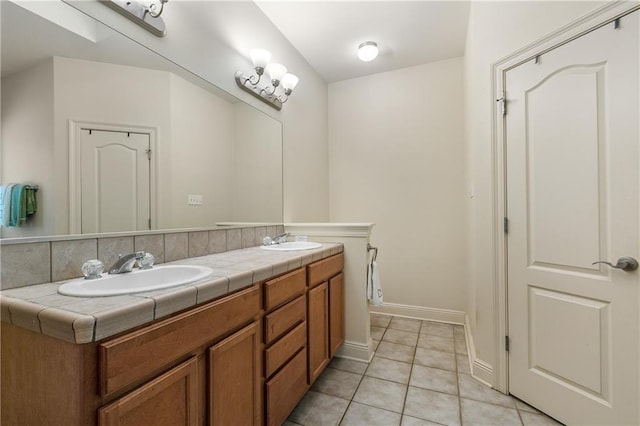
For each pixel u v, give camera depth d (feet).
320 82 10.72
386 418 4.97
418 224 9.98
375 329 8.96
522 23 5.30
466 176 8.84
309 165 9.78
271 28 7.62
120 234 4.02
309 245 6.86
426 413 5.09
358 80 10.84
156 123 4.65
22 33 3.13
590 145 4.52
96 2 3.85
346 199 10.99
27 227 3.07
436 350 7.53
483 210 6.07
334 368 6.66
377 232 10.52
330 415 5.05
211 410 3.05
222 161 6.02
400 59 9.60
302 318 5.12
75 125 3.60
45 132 3.30
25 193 3.08
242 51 6.63
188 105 5.25
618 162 4.24
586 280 4.57
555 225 4.94
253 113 7.02
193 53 5.39
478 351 6.22
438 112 9.75
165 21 4.82
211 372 3.07
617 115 4.25
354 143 10.91
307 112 9.69
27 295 2.64
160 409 2.53
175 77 5.00
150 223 4.48
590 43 4.50
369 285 7.00
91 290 2.94
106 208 3.89
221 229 5.84
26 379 2.32
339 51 9.08
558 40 4.83
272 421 4.14
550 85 4.97
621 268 4.16
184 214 5.11
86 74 3.73
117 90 4.10
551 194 4.98
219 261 4.62
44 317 2.14
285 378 4.50
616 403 4.25
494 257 5.79
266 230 7.38
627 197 4.16
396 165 10.30
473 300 6.99
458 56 9.46
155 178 4.61
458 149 9.48
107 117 3.96
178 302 2.69
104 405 2.12
